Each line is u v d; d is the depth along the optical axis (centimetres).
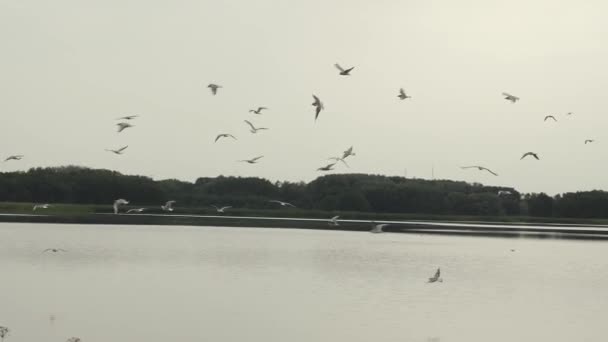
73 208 13775
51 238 8875
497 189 16512
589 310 4578
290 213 15388
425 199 15475
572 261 7562
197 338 3616
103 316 4056
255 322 3978
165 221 13075
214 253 7550
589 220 15750
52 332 3675
